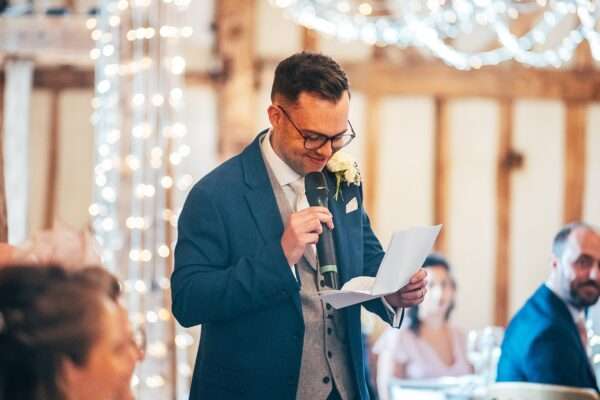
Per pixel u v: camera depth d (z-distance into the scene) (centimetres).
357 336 332
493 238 1018
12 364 174
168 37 589
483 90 1009
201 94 984
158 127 584
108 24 617
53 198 984
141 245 575
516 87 1011
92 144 984
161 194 580
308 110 311
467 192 1015
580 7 778
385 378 709
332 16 934
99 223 593
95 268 190
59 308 177
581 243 487
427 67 1005
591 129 1024
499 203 1015
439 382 681
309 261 328
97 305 181
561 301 483
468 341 720
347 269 329
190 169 980
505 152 1014
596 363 532
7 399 174
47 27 805
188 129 981
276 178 328
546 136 1020
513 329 484
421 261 322
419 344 712
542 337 470
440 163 1011
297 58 318
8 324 175
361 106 1005
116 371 185
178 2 605
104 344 181
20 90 901
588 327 542
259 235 320
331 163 336
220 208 321
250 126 983
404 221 1010
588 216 1026
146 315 571
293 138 315
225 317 312
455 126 1012
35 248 234
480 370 702
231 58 980
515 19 993
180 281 316
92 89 983
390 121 1008
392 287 310
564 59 974
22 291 178
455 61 980
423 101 1009
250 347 321
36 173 984
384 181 1009
